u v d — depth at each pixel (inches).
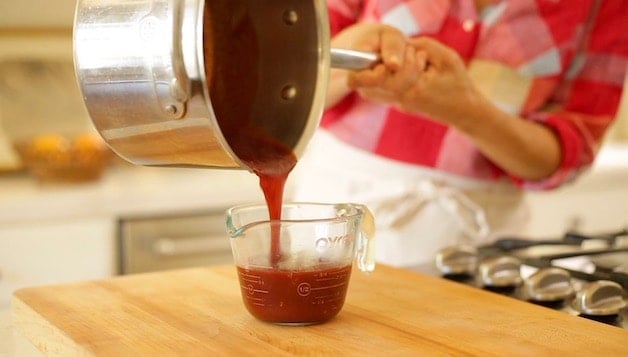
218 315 38.1
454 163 56.7
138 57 32.8
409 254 58.1
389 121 56.6
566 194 92.5
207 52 36.9
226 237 81.9
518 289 44.1
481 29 56.4
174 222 79.2
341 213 39.6
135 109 33.9
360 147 57.8
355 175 58.9
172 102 32.6
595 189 94.6
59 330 35.9
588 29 57.2
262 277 36.1
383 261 58.3
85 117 91.1
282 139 39.2
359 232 38.6
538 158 54.0
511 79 56.8
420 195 57.6
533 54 56.4
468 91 47.7
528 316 37.8
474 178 57.6
